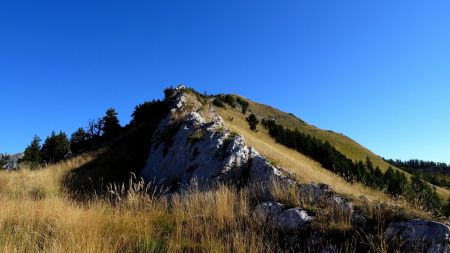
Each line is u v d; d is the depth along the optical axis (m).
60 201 9.73
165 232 7.08
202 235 6.58
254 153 13.07
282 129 69.00
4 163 52.16
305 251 6.11
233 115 66.12
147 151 22.56
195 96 29.80
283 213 7.17
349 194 8.20
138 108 34.94
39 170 21.11
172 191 13.90
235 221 7.30
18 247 5.75
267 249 6.03
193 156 14.72
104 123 39.09
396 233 5.87
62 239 6.08
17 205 8.56
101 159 22.47
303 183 9.46
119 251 5.84
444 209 7.27
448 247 5.27
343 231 6.27
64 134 42.59
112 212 8.52
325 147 57.66
